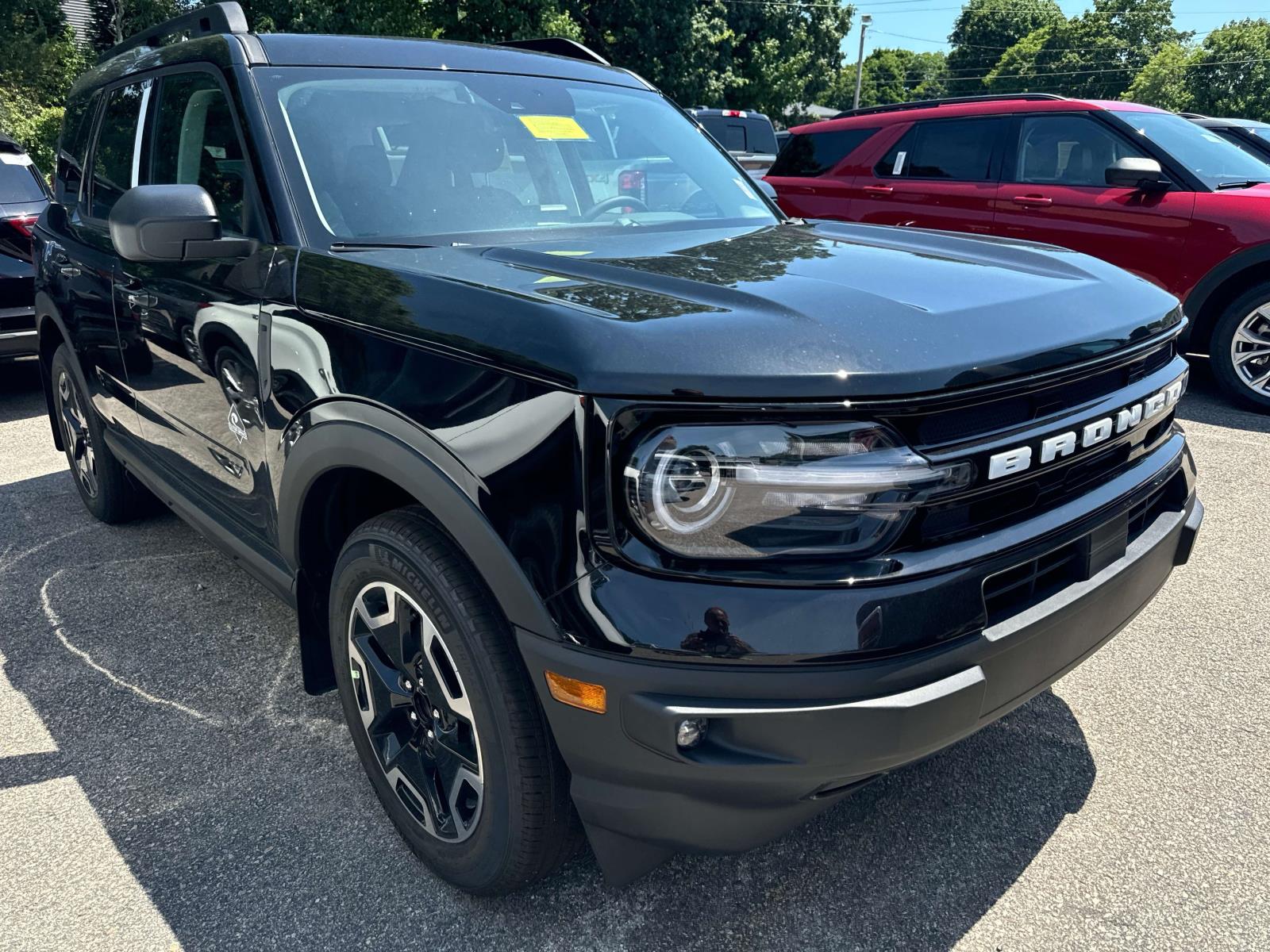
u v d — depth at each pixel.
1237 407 5.54
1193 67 63.97
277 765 2.36
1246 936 1.79
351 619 1.99
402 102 2.46
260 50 2.42
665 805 1.49
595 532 1.42
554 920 1.85
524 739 1.62
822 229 2.59
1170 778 2.26
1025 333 1.60
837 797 1.56
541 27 19.31
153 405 2.82
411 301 1.72
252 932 1.83
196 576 3.45
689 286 1.69
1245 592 3.24
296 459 1.97
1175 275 5.45
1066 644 1.69
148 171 2.86
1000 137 6.17
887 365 1.40
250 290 2.13
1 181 5.48
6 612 3.18
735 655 1.38
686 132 3.10
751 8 29.42
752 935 1.81
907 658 1.42
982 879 1.95
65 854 2.05
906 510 1.40
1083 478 1.71
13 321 5.46
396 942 1.80
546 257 1.94
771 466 1.37
